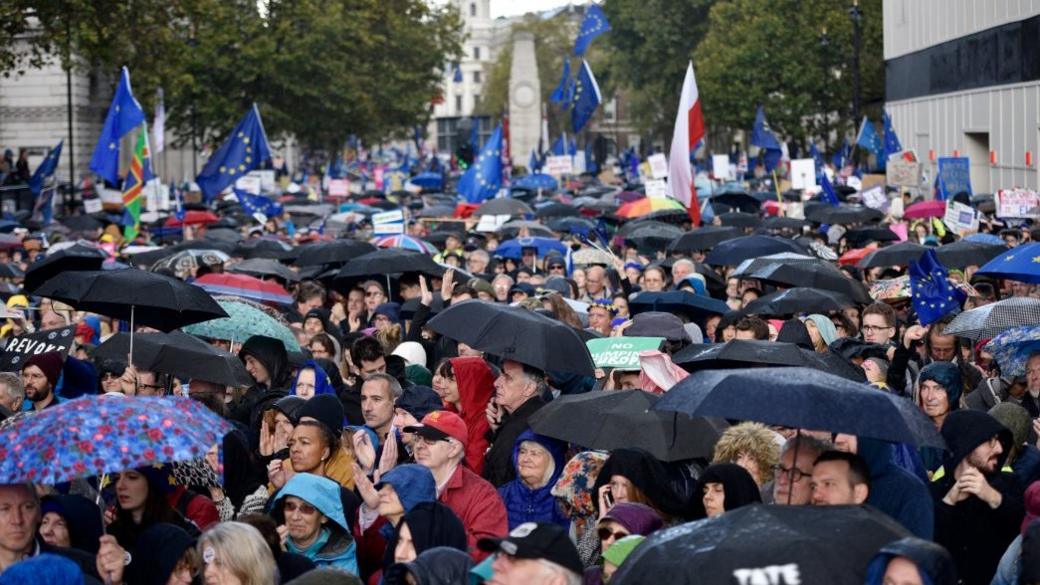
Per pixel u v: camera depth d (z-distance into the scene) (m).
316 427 19.91
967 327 24.75
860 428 13.59
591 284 38.91
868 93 151.00
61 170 135.62
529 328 21.50
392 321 34.31
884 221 63.47
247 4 133.38
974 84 101.44
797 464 15.19
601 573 15.55
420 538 15.91
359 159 199.25
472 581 13.71
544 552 12.58
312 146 157.25
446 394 23.25
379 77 146.88
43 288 25.42
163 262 43.31
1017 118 91.31
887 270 41.62
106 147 61.31
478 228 65.88
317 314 32.47
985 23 97.94
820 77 149.75
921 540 11.41
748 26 153.75
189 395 24.02
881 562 11.37
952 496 17.55
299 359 28.88
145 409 15.27
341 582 13.87
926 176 115.12
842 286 34.25
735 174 133.50
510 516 19.61
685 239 47.31
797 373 14.23
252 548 14.84
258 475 21.67
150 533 16.56
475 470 22.02
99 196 97.25
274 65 131.62
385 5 146.88
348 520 18.62
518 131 186.12
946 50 109.12
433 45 153.12
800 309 32.25
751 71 152.25
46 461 14.63
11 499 15.40
